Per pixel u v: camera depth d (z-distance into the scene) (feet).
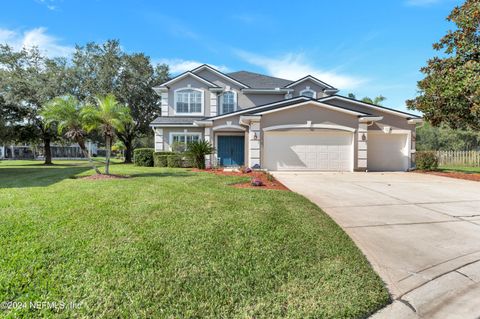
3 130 60.54
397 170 56.03
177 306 8.20
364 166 51.34
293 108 50.78
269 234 14.12
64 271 9.80
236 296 8.84
